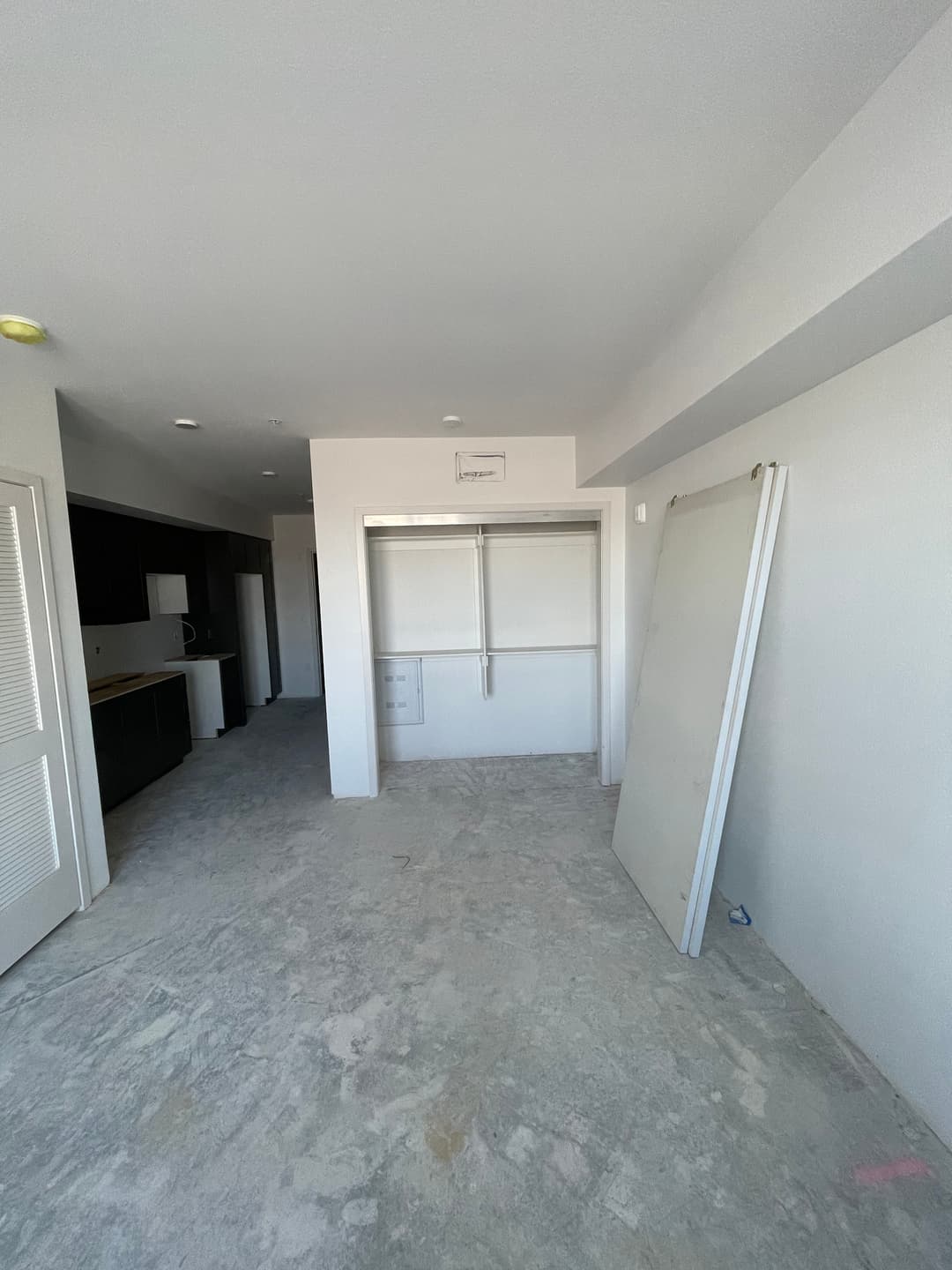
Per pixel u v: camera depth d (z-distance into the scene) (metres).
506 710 4.88
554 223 1.49
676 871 2.35
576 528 4.82
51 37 0.92
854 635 1.72
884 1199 1.35
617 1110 1.60
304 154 1.20
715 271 1.75
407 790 4.13
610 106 1.10
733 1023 1.89
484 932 2.43
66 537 2.62
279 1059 1.80
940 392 1.40
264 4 0.88
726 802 2.18
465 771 4.52
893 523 1.56
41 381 2.45
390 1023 1.94
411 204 1.38
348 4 0.88
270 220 1.42
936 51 0.98
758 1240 1.28
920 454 1.46
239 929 2.50
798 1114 1.57
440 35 0.94
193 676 5.77
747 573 2.09
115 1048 1.86
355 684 3.93
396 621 4.84
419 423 3.35
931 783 1.47
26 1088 1.71
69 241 1.48
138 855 3.23
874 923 1.68
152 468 4.30
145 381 2.49
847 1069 1.70
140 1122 1.60
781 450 2.05
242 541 6.55
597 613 4.68
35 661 2.41
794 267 1.40
